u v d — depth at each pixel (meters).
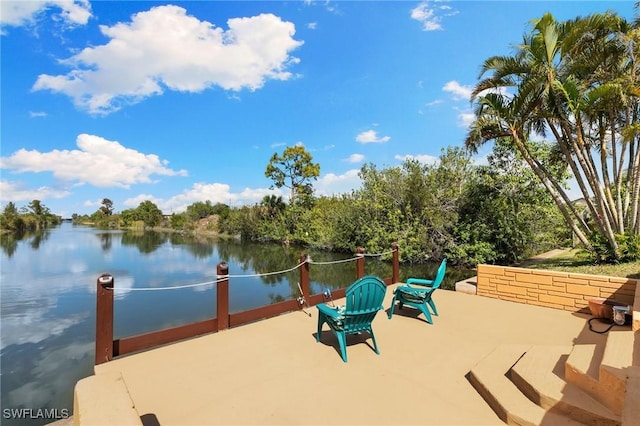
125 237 33.12
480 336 3.43
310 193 30.72
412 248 12.38
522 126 7.47
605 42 6.78
